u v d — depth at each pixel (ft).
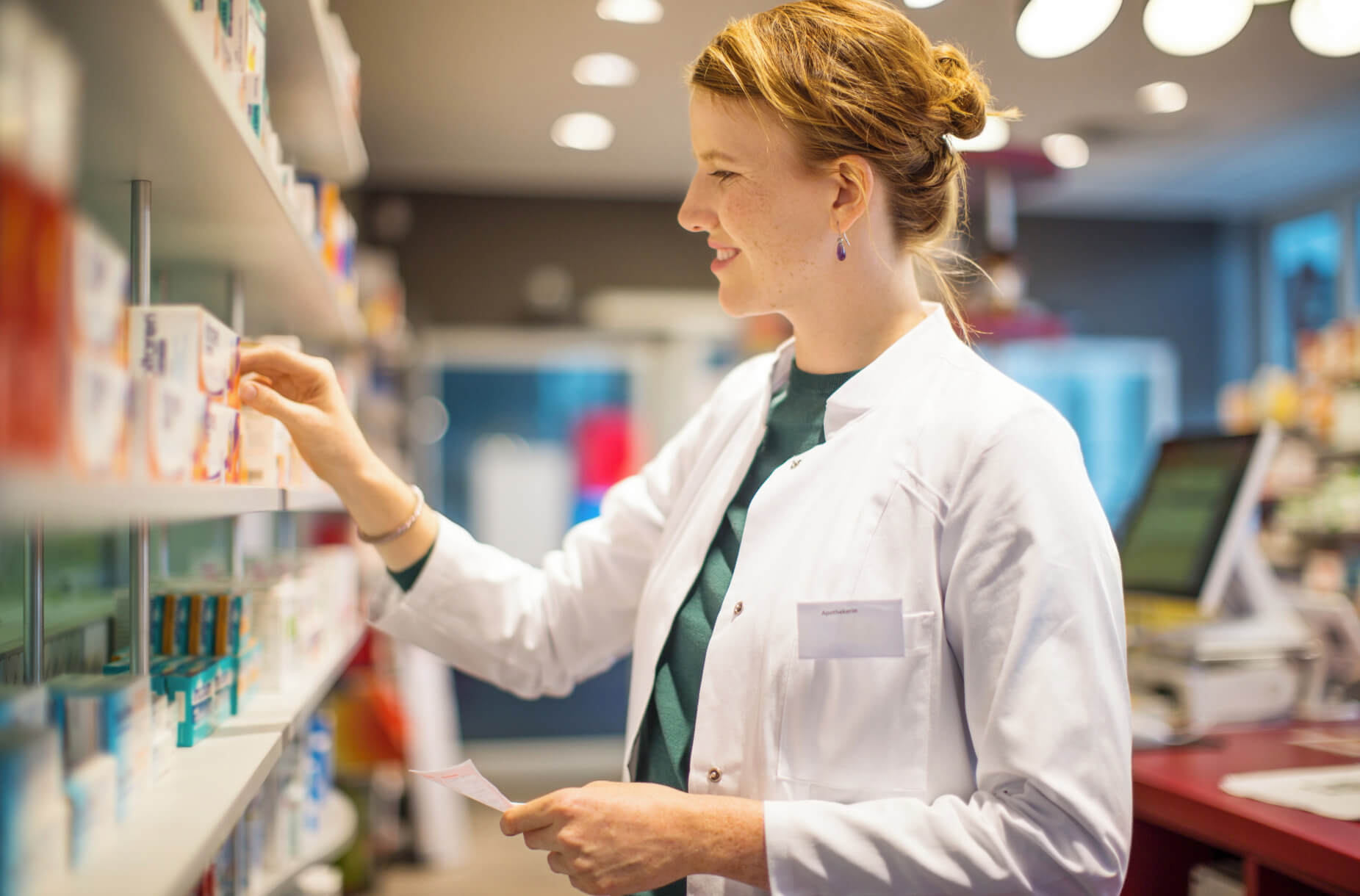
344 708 11.21
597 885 3.10
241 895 4.95
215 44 3.29
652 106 13.83
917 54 3.69
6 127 1.76
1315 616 7.22
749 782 3.52
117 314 2.32
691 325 18.26
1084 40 8.53
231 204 4.13
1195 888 5.68
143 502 2.20
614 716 17.99
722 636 3.66
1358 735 6.43
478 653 4.62
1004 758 3.08
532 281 17.95
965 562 3.30
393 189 17.74
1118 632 3.24
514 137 15.21
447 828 12.59
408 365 16.88
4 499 1.63
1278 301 20.30
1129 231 20.06
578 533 4.92
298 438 4.19
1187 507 7.20
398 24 11.16
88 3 2.21
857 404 3.77
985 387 3.61
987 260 13.57
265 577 5.68
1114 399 20.16
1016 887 2.98
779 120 3.57
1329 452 13.67
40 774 2.30
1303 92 13.80
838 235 3.68
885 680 3.36
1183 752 6.05
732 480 4.15
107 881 2.41
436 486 18.07
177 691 3.87
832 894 3.06
